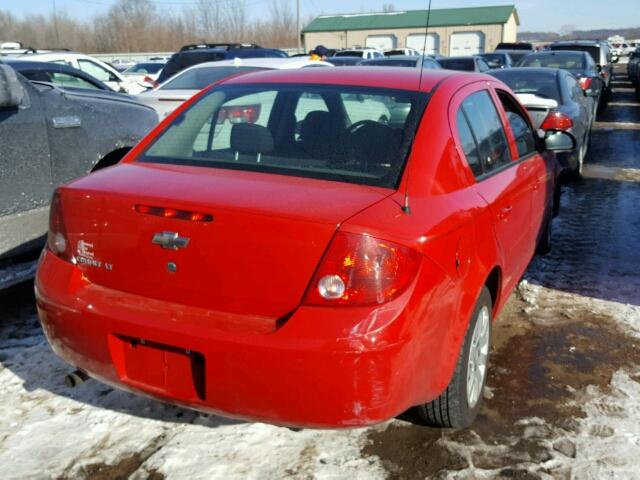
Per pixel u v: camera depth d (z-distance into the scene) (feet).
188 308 8.74
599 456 10.05
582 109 30.40
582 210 24.94
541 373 12.58
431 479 9.50
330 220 8.10
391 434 10.49
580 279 17.53
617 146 40.42
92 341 9.09
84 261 9.38
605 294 16.49
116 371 9.09
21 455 9.89
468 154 10.87
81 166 15.20
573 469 9.75
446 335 9.07
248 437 10.36
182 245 8.59
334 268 8.02
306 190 8.97
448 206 9.39
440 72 12.44
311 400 8.11
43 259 9.80
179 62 41.47
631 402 11.57
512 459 9.96
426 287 8.45
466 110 11.47
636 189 28.53
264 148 10.32
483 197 10.56
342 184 9.27
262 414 8.39
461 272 9.34
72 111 14.97
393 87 11.12
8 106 12.66
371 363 7.93
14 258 13.98
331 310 8.04
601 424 10.87
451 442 10.32
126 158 10.93
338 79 11.55
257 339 8.12
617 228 22.45
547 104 26.30
